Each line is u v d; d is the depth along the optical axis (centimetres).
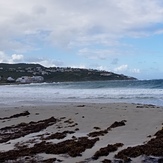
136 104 3103
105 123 1794
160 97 4347
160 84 8506
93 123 1820
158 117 1883
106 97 4569
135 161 950
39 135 1550
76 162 975
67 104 3350
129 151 1023
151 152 999
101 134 1429
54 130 1683
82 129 1652
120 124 1688
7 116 2438
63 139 1384
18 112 2609
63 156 1052
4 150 1227
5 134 1650
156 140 1167
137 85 8650
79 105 3077
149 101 3778
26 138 1488
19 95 5816
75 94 5522
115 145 1134
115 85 9331
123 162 947
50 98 4634
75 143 1208
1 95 5953
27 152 1124
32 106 3158
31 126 1836
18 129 1792
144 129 1508
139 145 1117
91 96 4847
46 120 2036
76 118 2053
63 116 2188
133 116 1994
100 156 1019
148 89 6475
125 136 1350
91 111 2391
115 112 2266
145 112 2197
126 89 6812
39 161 1006
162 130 1385
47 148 1154
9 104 3672
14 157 1069
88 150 1112
